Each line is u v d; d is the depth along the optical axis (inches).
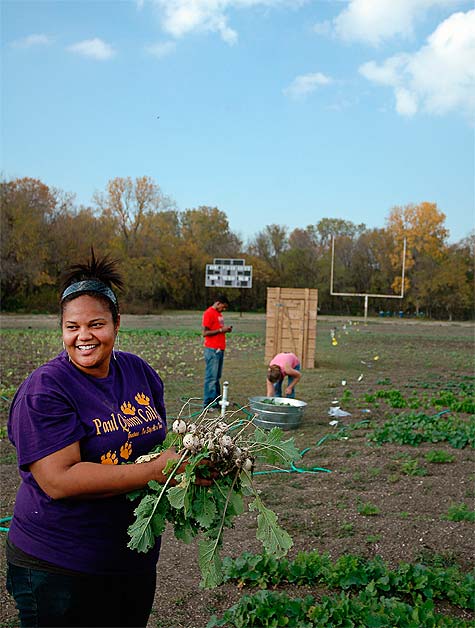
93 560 102.4
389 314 2859.3
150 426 111.4
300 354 742.5
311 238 3304.6
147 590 112.3
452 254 2810.0
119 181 2758.4
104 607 105.9
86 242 2395.4
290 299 739.4
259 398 410.6
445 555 210.8
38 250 2236.7
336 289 2918.3
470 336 1503.4
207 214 3223.4
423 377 709.3
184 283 2829.7
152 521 101.5
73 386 104.0
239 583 189.2
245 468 109.7
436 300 2743.6
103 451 103.8
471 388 614.5
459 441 362.9
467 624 166.1
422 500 269.4
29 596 102.4
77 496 98.7
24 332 1195.3
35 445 98.4
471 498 273.1
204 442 106.0
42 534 101.5
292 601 170.1
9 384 590.6
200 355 887.1
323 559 196.5
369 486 289.1
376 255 2910.9
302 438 378.0
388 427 392.5
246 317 2289.6
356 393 568.4
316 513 251.0
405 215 2854.3
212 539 108.5
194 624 169.6
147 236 2773.1
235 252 3061.0
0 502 261.9
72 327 105.2
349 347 1097.4
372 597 175.9
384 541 222.2
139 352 903.7
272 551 110.0
